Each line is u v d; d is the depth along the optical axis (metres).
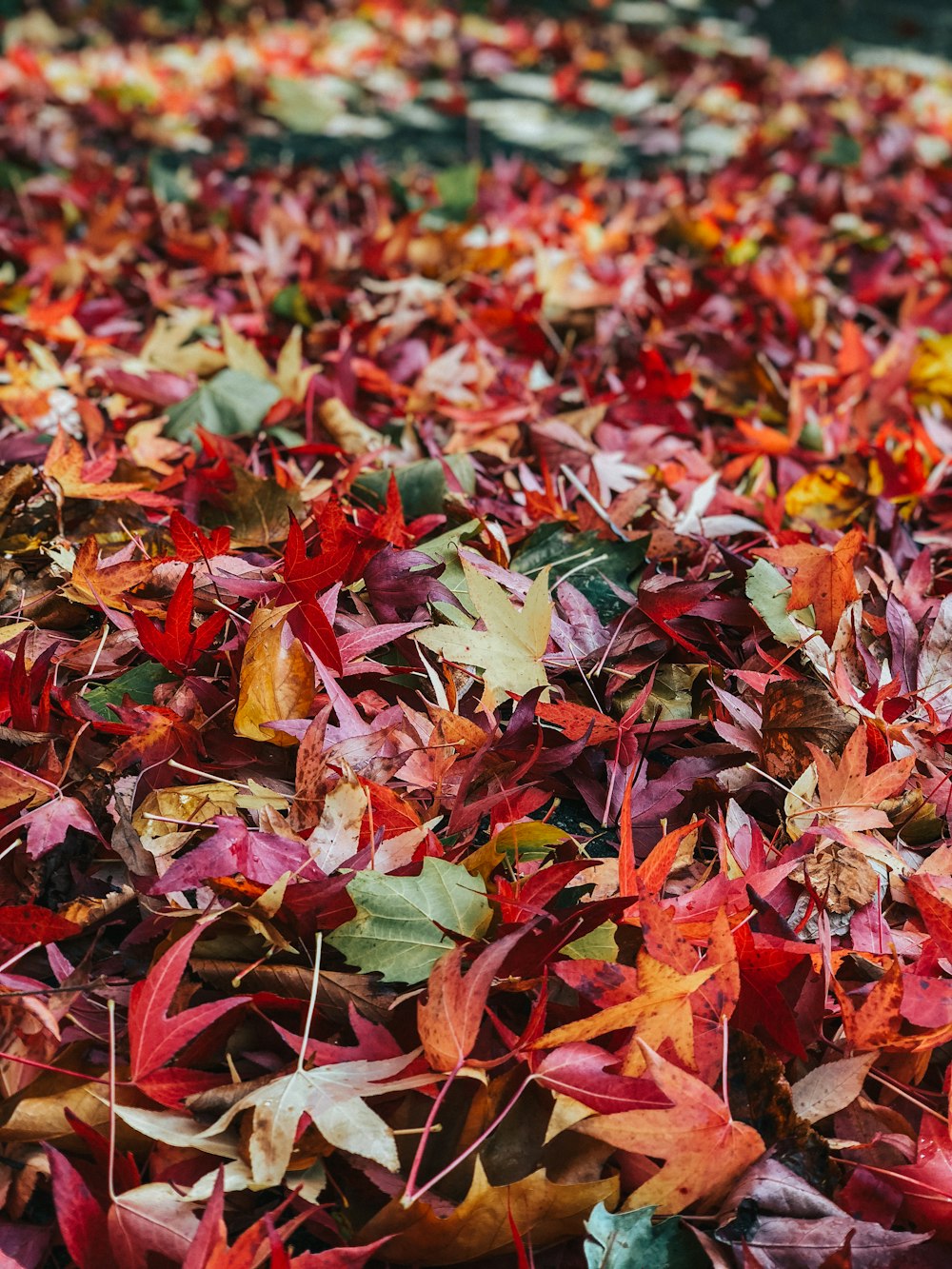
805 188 3.15
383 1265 0.81
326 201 2.77
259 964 0.91
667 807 1.07
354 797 0.95
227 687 1.11
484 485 1.46
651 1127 0.82
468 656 1.09
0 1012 0.84
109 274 2.19
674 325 2.08
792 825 1.04
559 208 2.73
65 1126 0.83
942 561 1.44
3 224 2.38
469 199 2.63
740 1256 0.81
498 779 1.03
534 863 0.99
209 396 1.56
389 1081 0.84
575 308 2.18
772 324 2.18
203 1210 0.80
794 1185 0.84
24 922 0.88
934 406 1.86
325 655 1.06
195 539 1.15
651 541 1.34
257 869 0.92
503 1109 0.85
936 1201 0.84
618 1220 0.80
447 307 2.02
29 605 1.17
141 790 1.00
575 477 1.45
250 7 4.88
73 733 1.04
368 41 4.62
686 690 1.18
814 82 4.51
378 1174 0.82
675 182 3.16
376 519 1.30
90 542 1.12
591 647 1.19
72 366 1.77
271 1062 0.87
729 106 4.15
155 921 0.91
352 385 1.65
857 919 0.98
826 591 1.17
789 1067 0.91
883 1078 0.91
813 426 1.73
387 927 0.90
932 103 4.36
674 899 0.98
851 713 1.09
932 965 0.94
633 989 0.87
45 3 4.47
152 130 3.37
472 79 4.45
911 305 2.23
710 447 1.68
